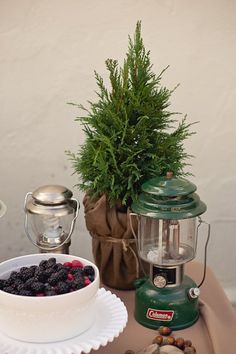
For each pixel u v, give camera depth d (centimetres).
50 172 155
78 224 157
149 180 100
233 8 148
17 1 144
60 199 108
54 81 150
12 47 147
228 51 150
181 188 95
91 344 81
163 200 95
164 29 148
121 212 108
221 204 160
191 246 102
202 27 149
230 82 152
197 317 102
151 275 101
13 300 80
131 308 106
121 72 112
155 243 101
